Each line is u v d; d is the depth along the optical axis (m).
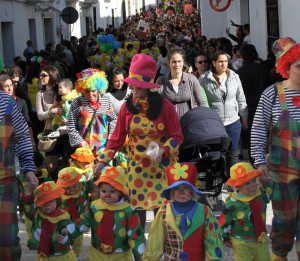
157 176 5.45
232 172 5.06
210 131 6.17
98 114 6.75
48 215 4.96
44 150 7.55
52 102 8.02
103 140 6.81
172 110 5.39
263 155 4.86
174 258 4.44
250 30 16.22
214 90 7.53
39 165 6.79
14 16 23.11
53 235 4.94
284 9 11.12
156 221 4.47
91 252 4.99
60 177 5.85
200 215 4.39
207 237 4.39
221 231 4.91
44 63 12.72
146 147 5.41
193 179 4.47
